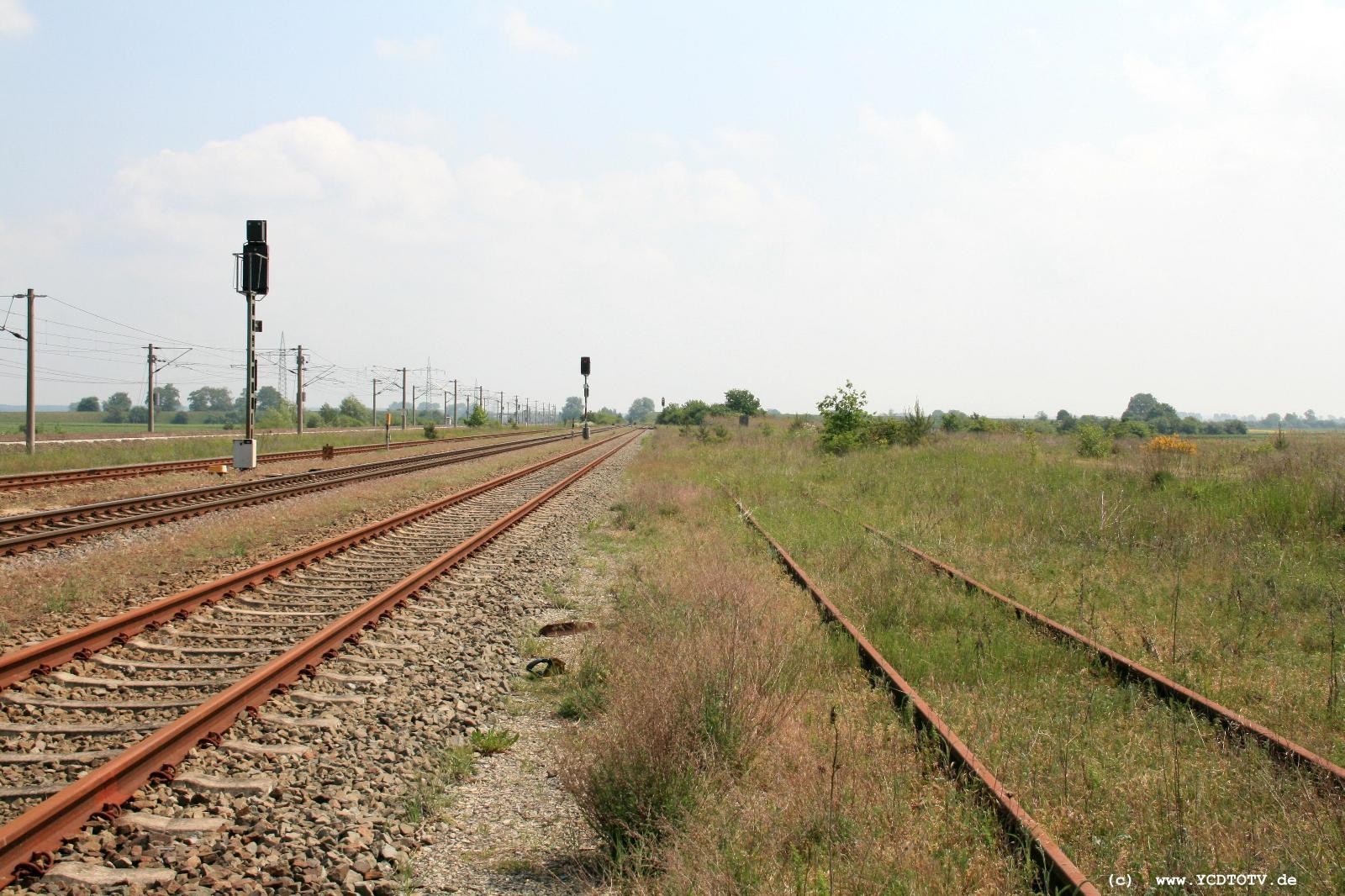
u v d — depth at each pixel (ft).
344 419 422.82
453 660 26.48
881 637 27.27
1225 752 18.37
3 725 19.22
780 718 19.45
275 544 46.01
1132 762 17.90
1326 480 49.52
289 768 17.79
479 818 16.47
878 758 17.72
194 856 13.94
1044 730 19.29
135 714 20.49
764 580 35.40
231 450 128.06
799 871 13.52
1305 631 28.60
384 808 16.30
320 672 23.99
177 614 29.30
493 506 67.67
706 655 20.11
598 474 109.09
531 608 34.14
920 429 122.52
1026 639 26.96
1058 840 14.83
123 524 49.62
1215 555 39.45
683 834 14.21
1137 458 80.12
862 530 49.80
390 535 50.78
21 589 32.40
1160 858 13.97
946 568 37.19
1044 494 59.16
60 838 13.96
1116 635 27.45
